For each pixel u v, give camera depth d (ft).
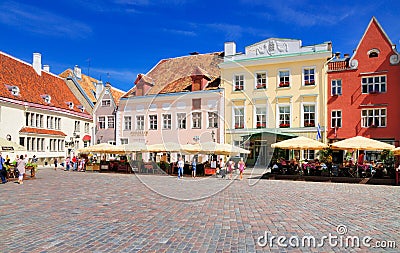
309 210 32.91
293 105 95.09
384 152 78.69
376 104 87.61
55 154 121.29
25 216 29.12
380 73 87.71
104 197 41.24
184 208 33.50
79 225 25.81
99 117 122.72
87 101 148.05
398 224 26.86
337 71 92.12
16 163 69.67
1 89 103.50
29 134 108.37
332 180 65.57
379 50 88.28
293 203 37.40
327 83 93.15
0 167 59.67
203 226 25.77
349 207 34.94
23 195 42.91
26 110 108.58
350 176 64.95
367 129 88.22
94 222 26.89
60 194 44.06
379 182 61.57
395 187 56.39
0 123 98.84
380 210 33.24
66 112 129.80
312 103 93.61
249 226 25.88
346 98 90.89
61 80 147.43
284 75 96.48
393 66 86.58
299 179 67.67
